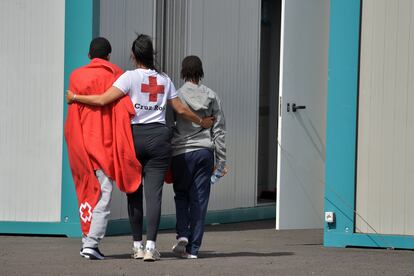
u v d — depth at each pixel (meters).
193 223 16.84
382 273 15.45
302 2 20.94
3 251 17.64
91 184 16.25
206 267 15.70
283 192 20.78
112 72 16.48
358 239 18.84
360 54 18.72
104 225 16.33
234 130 24.95
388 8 18.55
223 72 24.38
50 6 20.14
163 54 22.05
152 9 21.73
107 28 20.30
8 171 20.44
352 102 18.75
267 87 29.56
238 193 25.28
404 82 18.45
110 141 16.30
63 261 16.19
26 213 20.41
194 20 23.17
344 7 18.73
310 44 21.23
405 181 18.55
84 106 16.31
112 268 15.35
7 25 20.30
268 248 18.98
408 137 18.47
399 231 18.64
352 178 18.86
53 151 20.25
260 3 26.09
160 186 16.34
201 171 16.75
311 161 21.39
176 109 16.47
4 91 20.36
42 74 20.22
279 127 20.69
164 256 17.23
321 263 16.53
